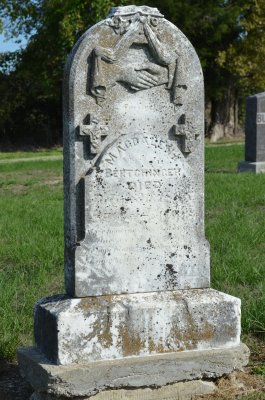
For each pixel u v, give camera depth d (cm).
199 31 1978
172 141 295
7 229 579
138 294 289
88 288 283
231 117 2339
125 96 288
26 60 2039
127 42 286
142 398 278
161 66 292
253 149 970
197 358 282
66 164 288
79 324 275
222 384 287
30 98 2080
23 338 340
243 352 289
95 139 283
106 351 278
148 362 277
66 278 290
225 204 662
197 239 298
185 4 1898
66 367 271
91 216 283
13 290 396
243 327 343
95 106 285
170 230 294
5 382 304
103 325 278
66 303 280
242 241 495
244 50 2077
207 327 290
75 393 270
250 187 755
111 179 286
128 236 288
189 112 296
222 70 2127
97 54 282
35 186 952
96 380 271
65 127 287
